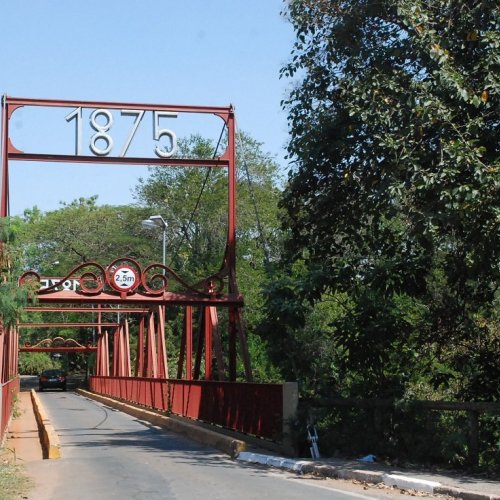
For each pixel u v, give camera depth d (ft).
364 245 46.60
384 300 46.34
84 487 34.50
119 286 68.49
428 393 50.34
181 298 69.77
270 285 48.21
